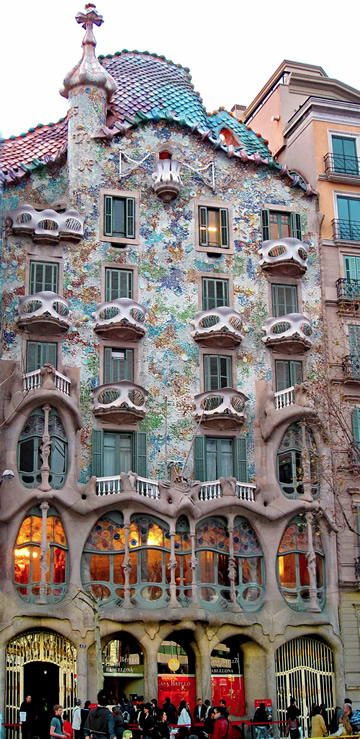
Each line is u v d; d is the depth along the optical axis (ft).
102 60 163.63
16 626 115.34
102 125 145.28
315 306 147.02
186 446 134.51
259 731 116.67
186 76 166.20
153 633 121.08
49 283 136.15
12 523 119.03
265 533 130.82
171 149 146.00
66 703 116.57
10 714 114.21
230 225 147.43
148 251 142.00
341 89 174.70
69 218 137.80
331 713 128.16
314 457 134.31
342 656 130.41
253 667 127.34
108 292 138.31
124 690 124.36
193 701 125.29
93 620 117.29
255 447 136.87
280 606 127.75
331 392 138.10
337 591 132.67
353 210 154.71
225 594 127.54
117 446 132.26
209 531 128.98
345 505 136.77
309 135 156.97
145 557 124.57
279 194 151.64
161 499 126.21
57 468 123.85
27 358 131.54
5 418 123.44
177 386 136.98
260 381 140.36
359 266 151.43
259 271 146.51
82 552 122.01
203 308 142.00
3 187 142.00
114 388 130.72
